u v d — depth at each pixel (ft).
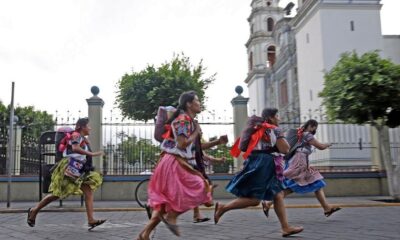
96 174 21.43
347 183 43.29
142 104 78.69
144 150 41.70
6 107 82.99
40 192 32.60
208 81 92.99
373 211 28.22
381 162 44.11
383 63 35.91
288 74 141.08
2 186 40.78
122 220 24.98
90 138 41.39
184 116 14.71
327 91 38.37
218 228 20.66
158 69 80.07
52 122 43.42
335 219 23.79
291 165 23.88
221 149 42.88
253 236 17.99
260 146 17.39
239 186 17.12
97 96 42.39
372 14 101.65
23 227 22.03
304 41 111.14
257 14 179.52
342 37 99.91
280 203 17.65
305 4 107.14
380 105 35.58
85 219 25.45
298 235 18.01
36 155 42.78
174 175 14.38
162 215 14.46
